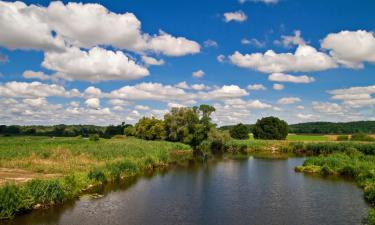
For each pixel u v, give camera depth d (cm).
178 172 4934
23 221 2362
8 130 17462
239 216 2609
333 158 5159
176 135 9850
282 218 2556
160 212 2706
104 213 2650
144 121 12019
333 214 2652
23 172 3919
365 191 3312
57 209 2708
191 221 2483
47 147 6600
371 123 18262
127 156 5478
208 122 9606
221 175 4634
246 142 9569
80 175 3569
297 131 18562
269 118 12650
